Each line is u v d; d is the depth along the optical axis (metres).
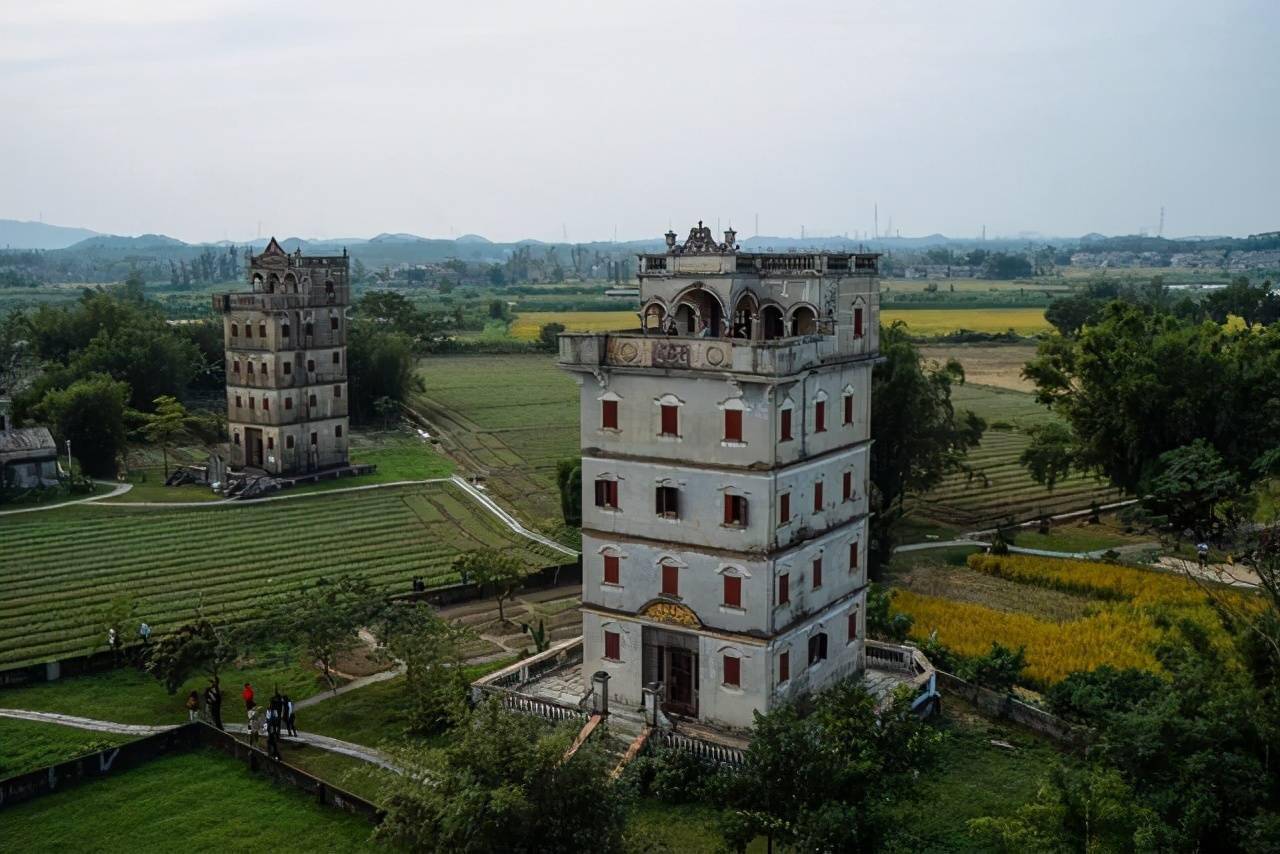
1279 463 83.69
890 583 83.31
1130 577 81.94
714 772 49.56
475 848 37.12
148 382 139.38
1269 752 47.59
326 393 119.69
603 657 57.28
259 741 54.66
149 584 82.06
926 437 94.75
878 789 41.62
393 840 39.72
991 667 59.75
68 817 47.09
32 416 122.88
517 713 52.75
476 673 64.25
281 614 60.38
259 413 116.56
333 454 121.25
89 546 91.44
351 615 59.66
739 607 52.66
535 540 97.12
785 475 52.59
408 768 40.53
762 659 52.22
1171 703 48.38
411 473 122.88
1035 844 39.50
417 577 85.00
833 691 47.47
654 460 54.25
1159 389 93.00
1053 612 76.62
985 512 107.44
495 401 170.88
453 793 38.25
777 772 40.72
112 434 118.69
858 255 57.94
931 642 64.44
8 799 47.94
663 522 54.38
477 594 81.25
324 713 58.88
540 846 37.69
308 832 46.00
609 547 56.25
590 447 56.25
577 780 38.75
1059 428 105.44
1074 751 52.91
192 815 47.34
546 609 78.81
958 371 99.62
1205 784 44.91
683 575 54.16
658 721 52.84
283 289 117.44
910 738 45.28
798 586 54.75
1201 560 82.69
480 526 102.00
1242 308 187.38
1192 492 86.75
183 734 54.03
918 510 108.12
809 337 52.88
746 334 57.38
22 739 54.84
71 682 62.88
